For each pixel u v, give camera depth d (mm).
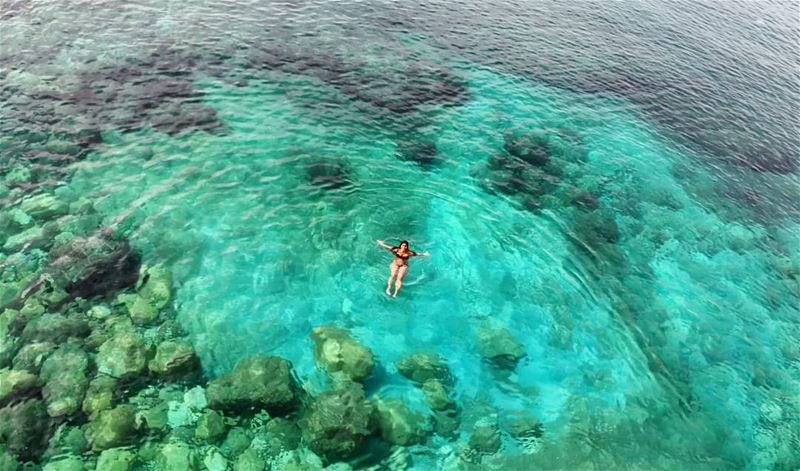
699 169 27469
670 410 16453
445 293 18953
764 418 16625
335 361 15992
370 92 28688
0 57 26656
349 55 31406
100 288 17375
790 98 33875
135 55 28281
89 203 20156
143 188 21109
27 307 16438
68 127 23422
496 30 37094
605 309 19391
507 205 23234
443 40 34781
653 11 43375
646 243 22641
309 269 19016
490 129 27656
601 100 31531
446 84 30500
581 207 23828
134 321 16562
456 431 15039
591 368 17312
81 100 24953
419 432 14836
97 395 14422
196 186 21547
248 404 14711
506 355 17266
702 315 19828
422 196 22922
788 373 18188
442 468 14188
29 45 27828
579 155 26938
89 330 16094
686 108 31984
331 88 28500
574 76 33375
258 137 24500
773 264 22641
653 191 25469
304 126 25641
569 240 22047
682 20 42500
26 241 18438
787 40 41250
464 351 17219
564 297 19562
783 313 20453
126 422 13875
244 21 32844
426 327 17766
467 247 20828
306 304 17922
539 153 26547
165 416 14328
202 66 28375
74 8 31422
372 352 16750
